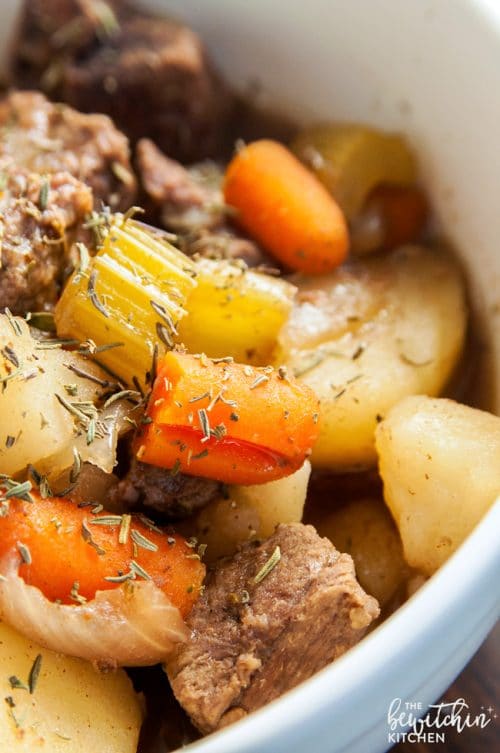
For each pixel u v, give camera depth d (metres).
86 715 0.31
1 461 0.31
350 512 0.35
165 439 0.31
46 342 0.32
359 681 0.28
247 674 0.30
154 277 0.33
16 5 0.41
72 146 0.37
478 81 0.37
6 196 0.34
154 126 0.40
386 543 0.34
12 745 0.29
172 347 0.32
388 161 0.39
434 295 0.37
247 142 0.42
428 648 0.28
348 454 0.36
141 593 0.30
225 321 0.34
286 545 0.32
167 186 0.38
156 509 0.32
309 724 0.27
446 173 0.38
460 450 0.33
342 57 0.40
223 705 0.30
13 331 0.31
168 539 0.31
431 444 0.33
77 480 0.31
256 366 0.35
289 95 0.41
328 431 0.35
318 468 0.36
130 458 0.32
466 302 0.38
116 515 0.31
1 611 0.30
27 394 0.31
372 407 0.35
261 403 0.31
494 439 0.33
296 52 0.40
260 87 0.42
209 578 0.32
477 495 0.32
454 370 0.37
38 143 0.37
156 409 0.31
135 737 0.31
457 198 0.38
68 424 0.31
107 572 0.30
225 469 0.31
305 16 0.40
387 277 0.38
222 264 0.35
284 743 0.27
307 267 0.38
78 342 0.32
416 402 0.34
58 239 0.34
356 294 0.38
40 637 0.30
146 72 0.40
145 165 0.38
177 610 0.30
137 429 0.32
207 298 0.34
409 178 0.39
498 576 0.29
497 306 0.37
